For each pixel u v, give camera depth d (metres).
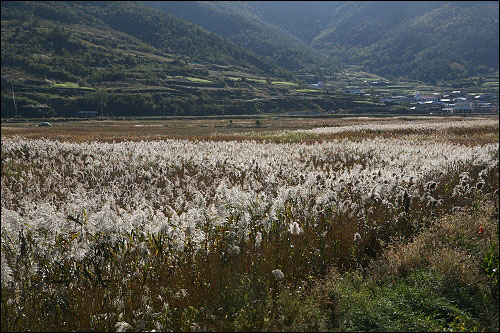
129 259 6.05
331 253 7.39
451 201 11.56
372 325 5.60
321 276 6.61
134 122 117.75
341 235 7.87
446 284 6.66
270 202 8.62
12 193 14.73
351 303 5.87
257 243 6.91
